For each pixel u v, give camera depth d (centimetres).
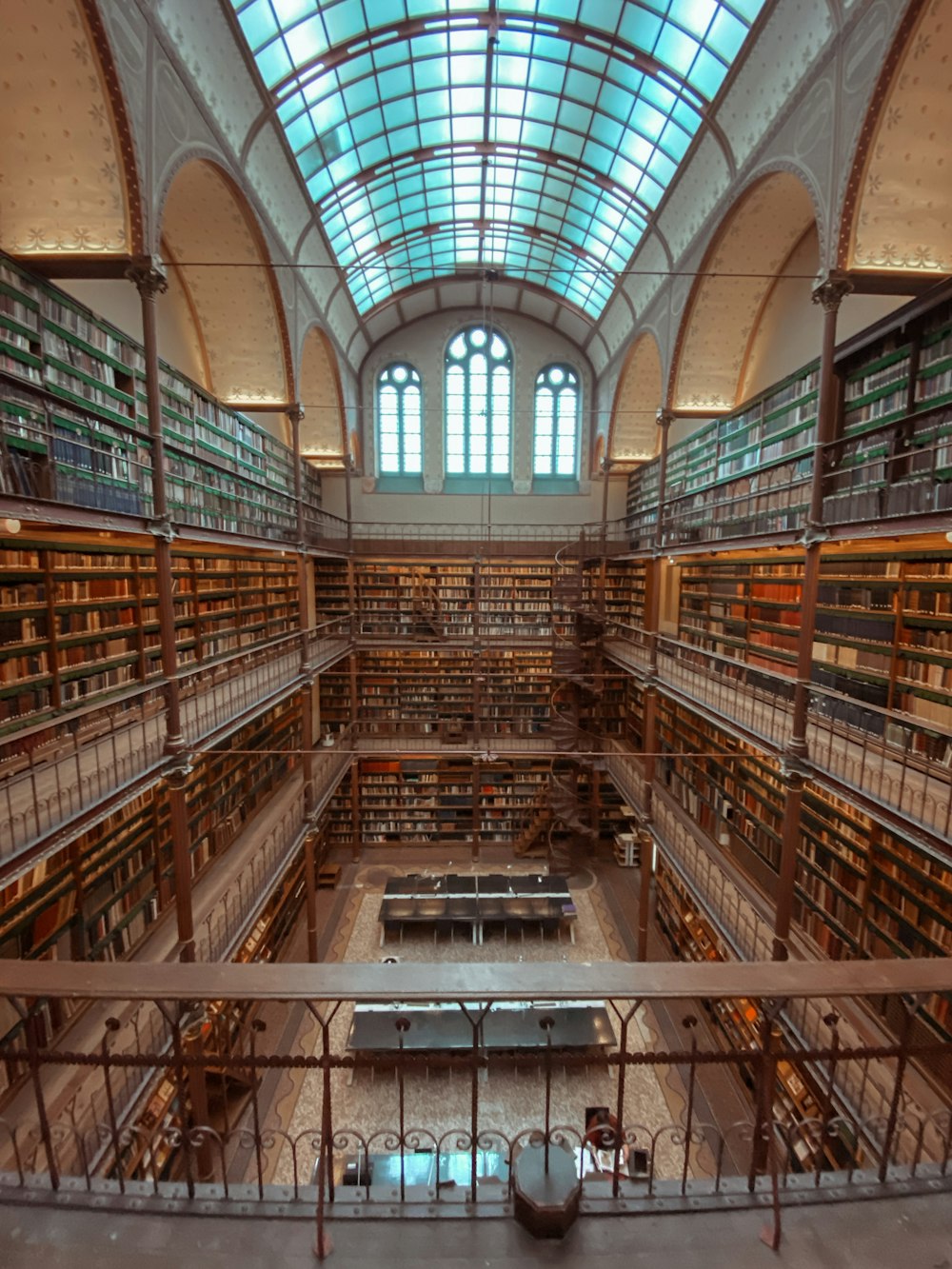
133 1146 474
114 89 536
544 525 1650
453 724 1507
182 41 655
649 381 1455
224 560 1029
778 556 880
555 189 1264
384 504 1689
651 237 1165
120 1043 534
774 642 896
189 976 170
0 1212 179
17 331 566
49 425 518
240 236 909
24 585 600
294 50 822
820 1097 538
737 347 1077
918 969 175
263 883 838
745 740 735
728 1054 187
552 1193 176
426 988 170
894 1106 192
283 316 1043
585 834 1362
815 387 799
